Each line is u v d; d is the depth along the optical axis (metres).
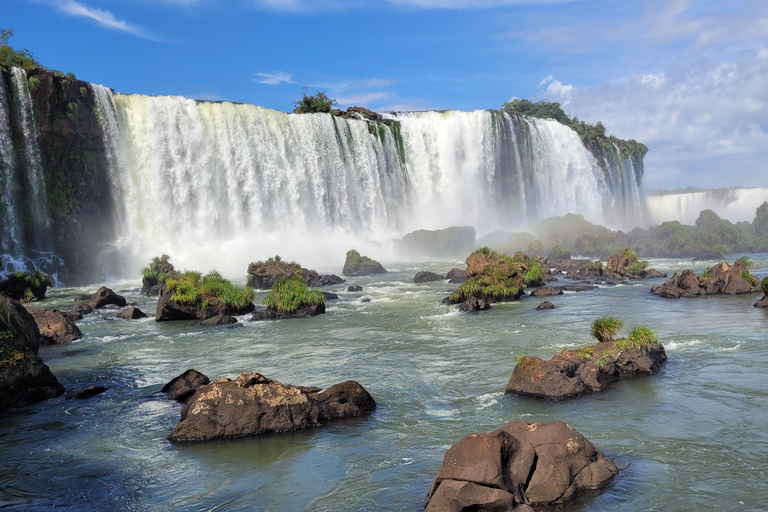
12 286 43.47
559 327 28.12
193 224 66.88
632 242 74.25
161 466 13.41
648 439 13.85
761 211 78.19
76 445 14.89
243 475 12.80
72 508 11.62
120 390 19.94
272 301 34.53
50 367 23.36
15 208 54.69
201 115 67.75
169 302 33.84
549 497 10.86
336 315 34.31
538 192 102.81
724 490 11.30
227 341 27.78
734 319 28.12
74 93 57.94
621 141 129.12
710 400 16.41
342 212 78.81
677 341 23.78
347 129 80.25
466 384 19.22
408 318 32.53
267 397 15.43
